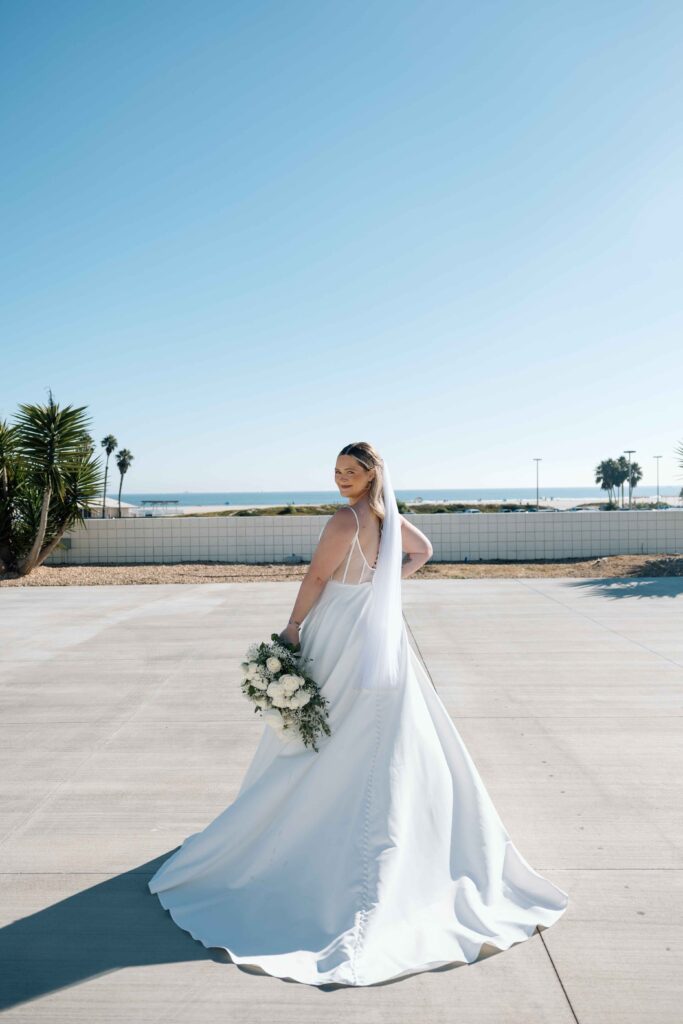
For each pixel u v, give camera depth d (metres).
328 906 2.47
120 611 9.89
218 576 14.12
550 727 4.80
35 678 6.24
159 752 4.41
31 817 3.50
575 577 13.23
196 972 2.31
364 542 2.73
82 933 2.54
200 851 2.81
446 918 2.49
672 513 16.27
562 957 2.37
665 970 2.29
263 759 2.88
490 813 2.81
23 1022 2.08
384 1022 2.07
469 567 15.05
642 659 6.66
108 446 76.88
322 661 2.72
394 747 2.62
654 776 3.96
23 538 14.76
